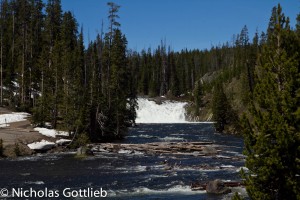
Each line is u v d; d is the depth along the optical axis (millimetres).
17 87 65250
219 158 35094
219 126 67438
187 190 22219
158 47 149875
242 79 91250
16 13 78438
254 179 12289
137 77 143250
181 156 36625
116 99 53094
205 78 147500
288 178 11617
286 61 12320
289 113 11945
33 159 33531
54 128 46812
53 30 65438
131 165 31016
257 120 12594
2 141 34969
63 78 50156
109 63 57062
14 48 70312
